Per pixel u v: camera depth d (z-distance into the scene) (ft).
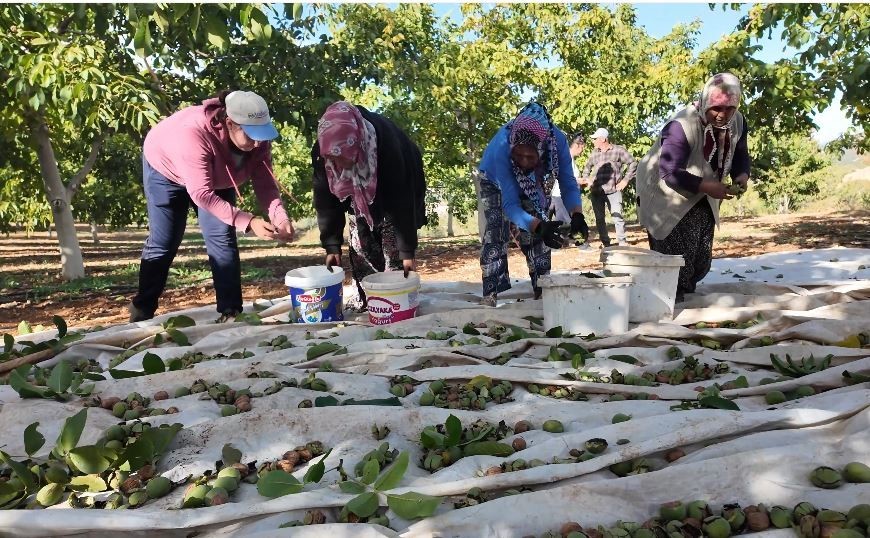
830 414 7.89
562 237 14.46
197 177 14.49
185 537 6.81
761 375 10.66
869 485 6.58
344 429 8.88
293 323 15.84
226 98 14.29
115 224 63.31
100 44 28.30
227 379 11.27
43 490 7.70
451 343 13.14
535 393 10.43
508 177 14.97
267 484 7.20
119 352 14.60
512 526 6.51
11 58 26.32
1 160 38.73
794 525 6.29
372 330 14.60
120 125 35.76
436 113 54.44
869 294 14.98
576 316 13.43
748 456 7.09
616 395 9.85
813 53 32.76
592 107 57.93
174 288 33.91
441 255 44.50
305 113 33.60
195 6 11.18
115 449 8.16
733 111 14.23
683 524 6.38
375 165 13.92
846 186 112.68
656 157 15.69
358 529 6.29
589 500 6.76
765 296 15.75
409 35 51.52
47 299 31.83
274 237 15.05
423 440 8.38
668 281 14.35
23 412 9.80
